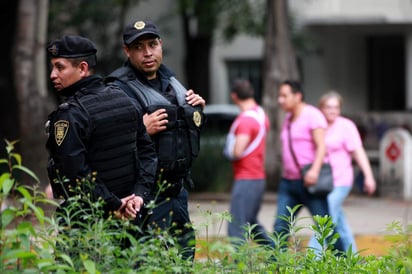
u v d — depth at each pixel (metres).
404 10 33.25
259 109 13.47
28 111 18.59
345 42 36.81
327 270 7.53
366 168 13.48
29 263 6.08
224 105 39.62
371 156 27.86
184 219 8.67
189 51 37.00
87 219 6.99
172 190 8.52
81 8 33.44
